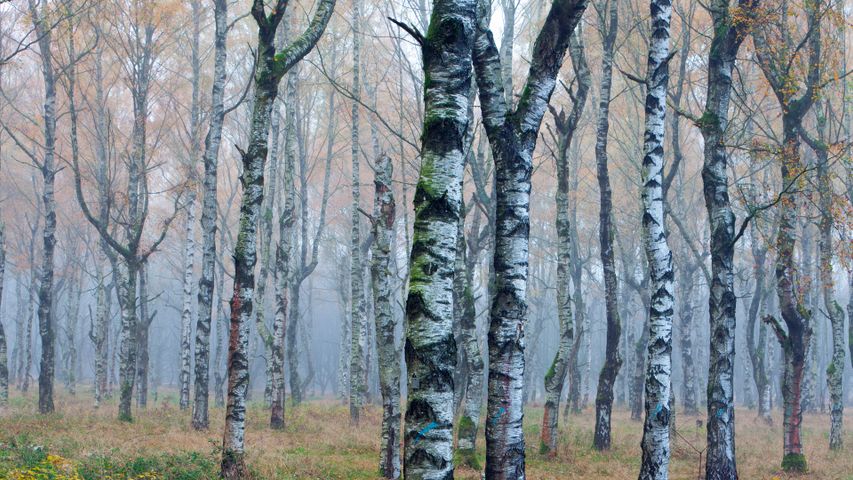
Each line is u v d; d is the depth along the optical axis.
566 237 18.25
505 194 8.01
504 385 7.73
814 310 34.19
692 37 26.09
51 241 22.47
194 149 28.80
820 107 19.81
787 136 16.73
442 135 6.61
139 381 28.83
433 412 6.23
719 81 14.27
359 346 24.00
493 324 7.88
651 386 11.66
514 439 7.65
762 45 16.95
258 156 12.39
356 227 23.94
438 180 6.56
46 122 22.88
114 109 35.66
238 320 12.10
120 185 38.78
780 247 17.30
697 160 39.62
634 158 33.62
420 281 6.43
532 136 8.08
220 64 21.83
